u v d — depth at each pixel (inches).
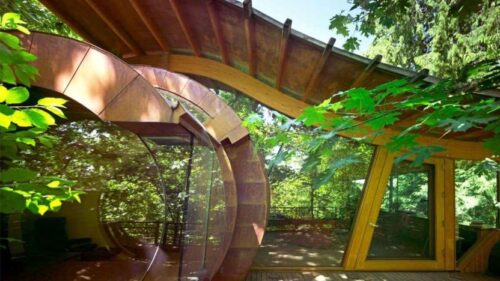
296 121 58.4
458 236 264.4
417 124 50.6
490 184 348.8
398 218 232.7
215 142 181.3
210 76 240.8
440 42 332.8
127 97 109.3
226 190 181.2
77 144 222.2
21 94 44.6
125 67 110.3
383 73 157.5
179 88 195.0
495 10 262.7
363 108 49.9
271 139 74.9
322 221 239.9
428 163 236.8
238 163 195.6
